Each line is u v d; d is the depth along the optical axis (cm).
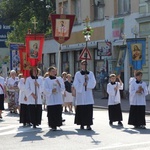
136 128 1662
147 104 2784
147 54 3122
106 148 1223
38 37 1734
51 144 1312
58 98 1617
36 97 1680
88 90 1627
